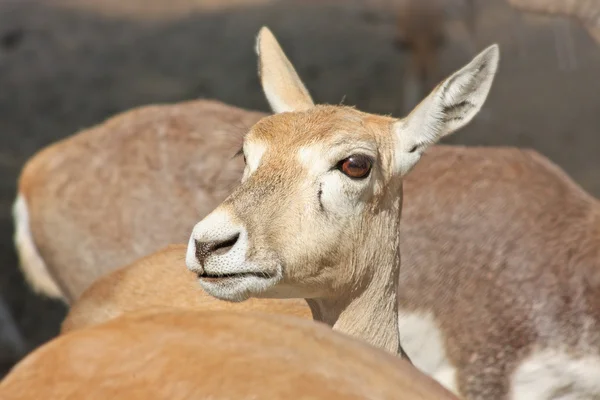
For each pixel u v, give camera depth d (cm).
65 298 1798
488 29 4509
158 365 570
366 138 1027
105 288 1266
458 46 4191
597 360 1463
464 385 1500
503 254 1517
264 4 5259
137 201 1677
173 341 584
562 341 1470
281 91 1184
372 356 605
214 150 1659
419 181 1580
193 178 1656
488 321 1496
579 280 1488
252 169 1021
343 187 1010
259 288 968
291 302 1224
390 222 1088
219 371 561
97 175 1712
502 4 4650
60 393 565
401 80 3912
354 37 4562
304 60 4228
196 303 1189
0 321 2039
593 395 1482
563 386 1480
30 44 4653
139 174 1686
